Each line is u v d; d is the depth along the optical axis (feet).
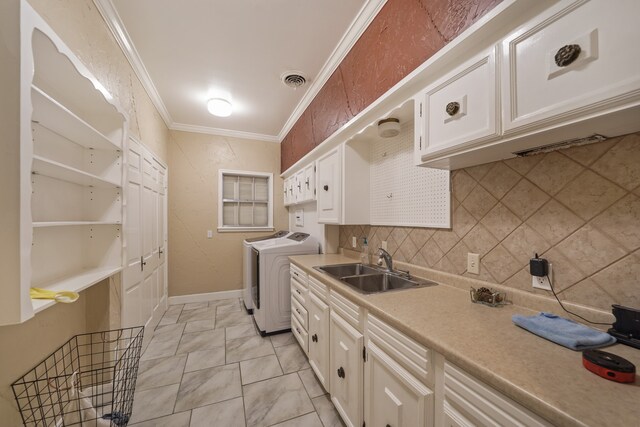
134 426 4.70
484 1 3.34
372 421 3.76
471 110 3.00
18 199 2.36
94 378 5.05
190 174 12.17
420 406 2.81
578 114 2.09
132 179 6.86
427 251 5.08
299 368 6.55
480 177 4.01
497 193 3.76
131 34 6.28
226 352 7.35
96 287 5.13
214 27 6.13
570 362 2.15
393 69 5.09
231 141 12.95
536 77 2.36
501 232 3.71
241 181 13.35
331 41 6.66
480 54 2.90
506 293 3.60
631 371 1.84
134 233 6.95
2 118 2.32
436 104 3.52
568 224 2.99
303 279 6.88
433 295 4.03
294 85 8.65
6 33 2.32
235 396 5.51
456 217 4.44
